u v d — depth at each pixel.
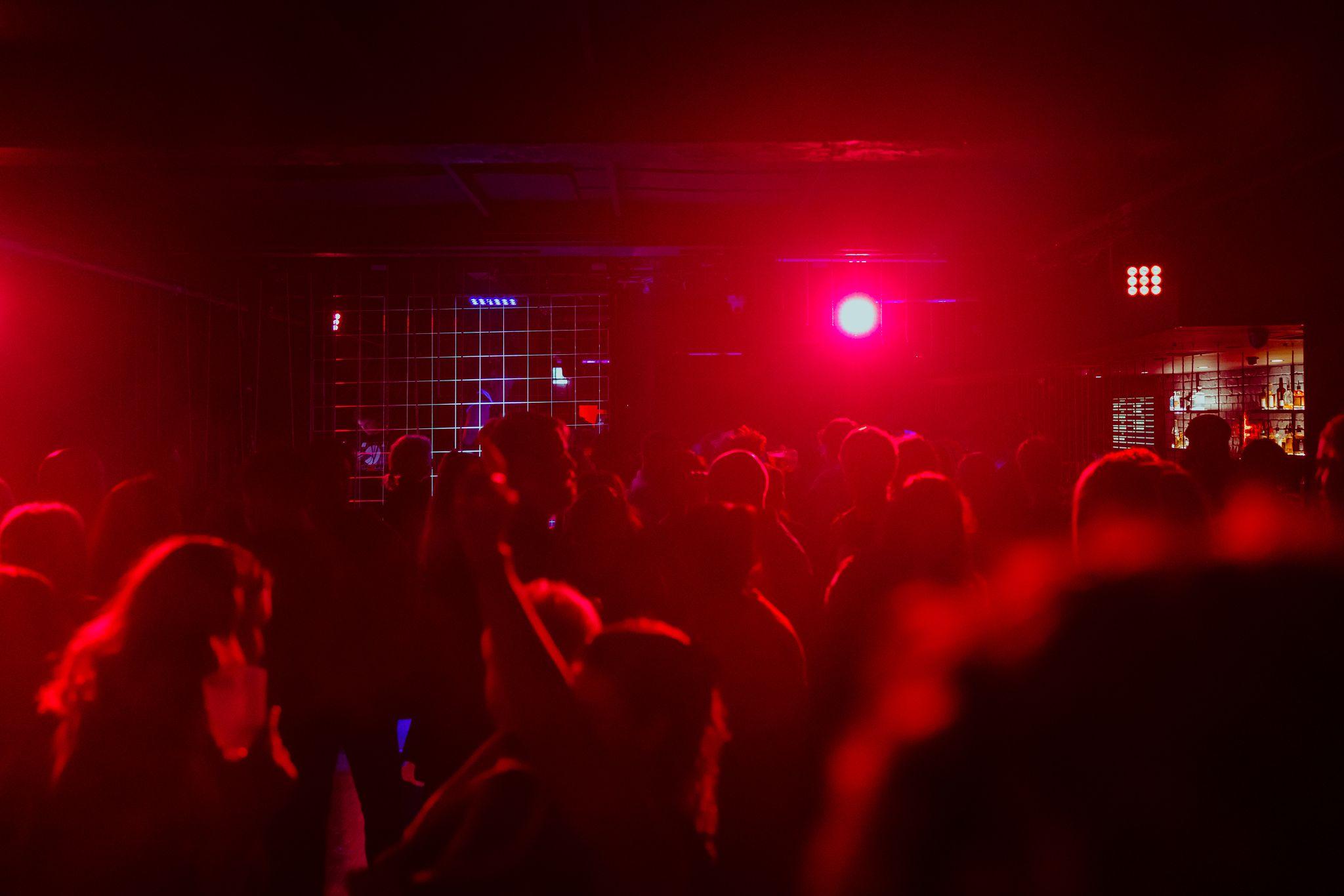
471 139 5.05
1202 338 7.30
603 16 4.74
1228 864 0.83
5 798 1.76
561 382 9.83
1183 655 0.89
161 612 1.64
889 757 0.94
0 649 1.87
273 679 3.02
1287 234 6.82
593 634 1.49
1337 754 0.84
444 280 9.70
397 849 1.22
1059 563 1.02
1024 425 10.66
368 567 3.18
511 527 2.46
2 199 6.82
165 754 1.63
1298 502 3.38
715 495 3.55
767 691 2.29
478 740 2.79
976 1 4.71
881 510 3.83
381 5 4.48
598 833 1.16
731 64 5.02
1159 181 6.43
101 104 5.11
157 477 3.01
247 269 8.80
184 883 1.64
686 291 9.66
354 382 9.70
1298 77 4.79
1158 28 4.92
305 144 5.10
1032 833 0.87
